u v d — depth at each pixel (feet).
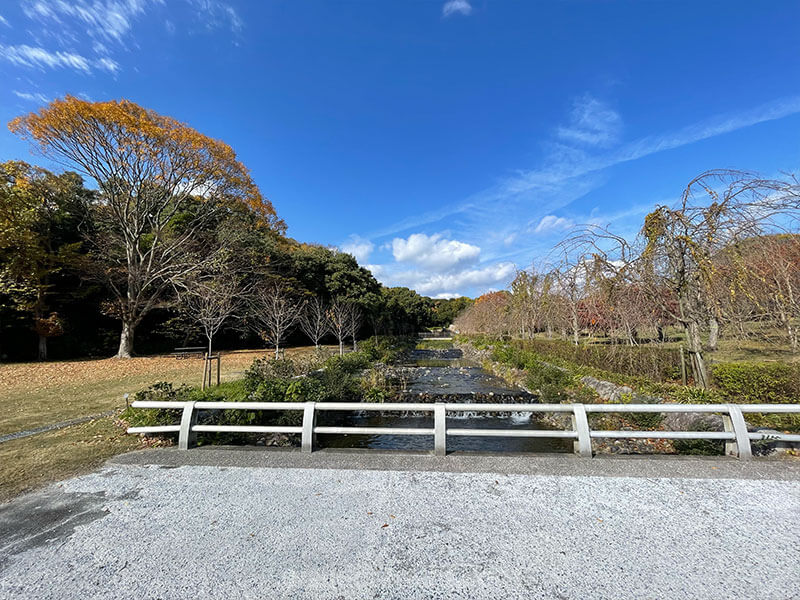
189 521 9.51
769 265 18.12
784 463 12.40
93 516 9.87
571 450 23.62
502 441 25.53
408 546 8.23
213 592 6.88
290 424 22.52
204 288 47.96
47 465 13.69
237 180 63.82
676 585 6.90
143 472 12.82
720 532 8.66
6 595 6.92
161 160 56.18
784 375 18.67
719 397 18.26
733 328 20.79
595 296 28.60
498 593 6.73
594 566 7.47
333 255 114.42
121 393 29.45
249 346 80.64
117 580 7.29
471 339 98.32
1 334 53.21
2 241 48.16
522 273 62.49
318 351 52.34
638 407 12.92
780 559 7.63
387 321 125.08
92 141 51.96
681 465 12.38
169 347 72.28
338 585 7.00
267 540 8.57
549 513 9.61
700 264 17.85
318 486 11.46
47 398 27.68
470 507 9.99
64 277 60.64
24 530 9.23
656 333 27.81
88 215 63.52
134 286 59.88
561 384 32.04
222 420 18.63
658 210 19.79
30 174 58.44
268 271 73.46
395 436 27.14
